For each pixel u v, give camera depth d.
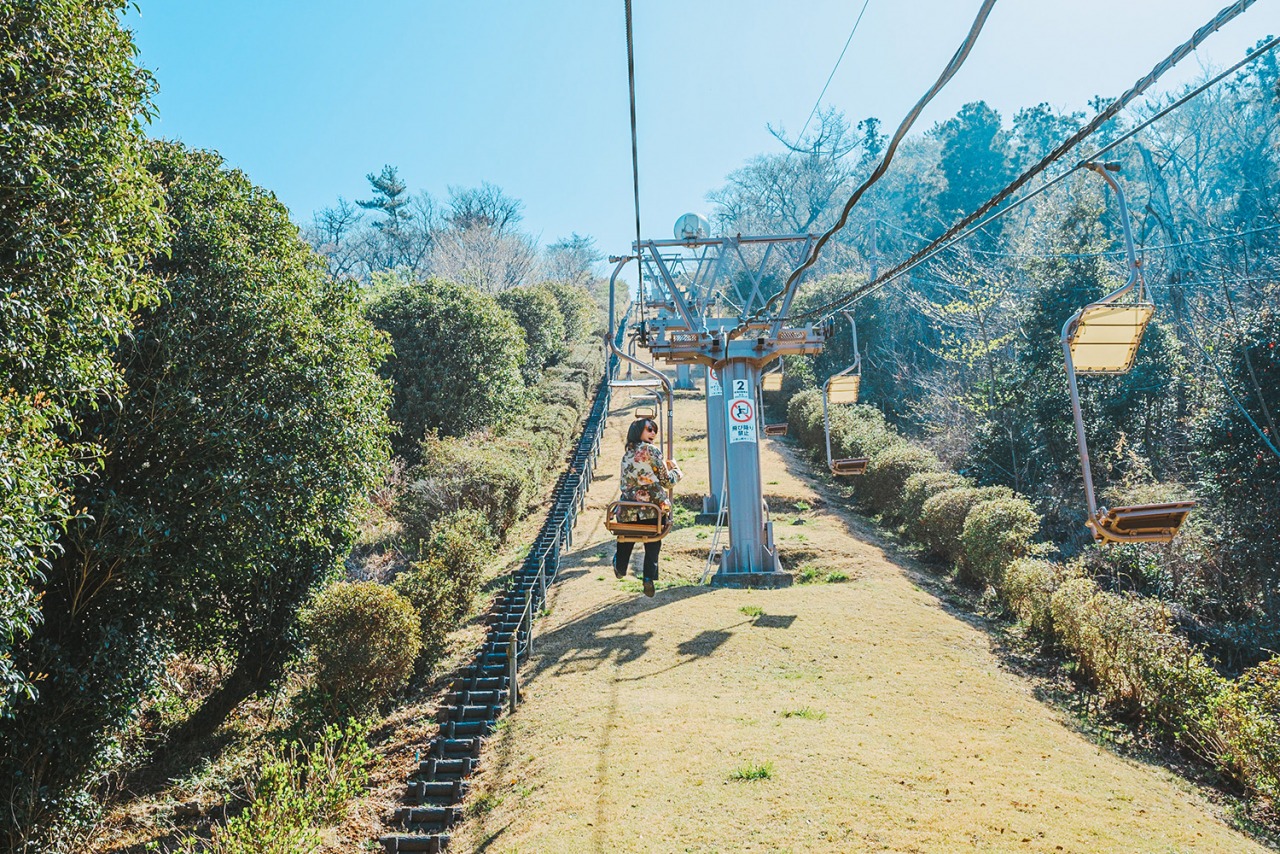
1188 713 9.47
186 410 11.60
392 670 12.38
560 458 33.31
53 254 8.00
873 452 26.56
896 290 44.53
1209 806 8.04
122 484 11.52
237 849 7.69
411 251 86.31
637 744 9.46
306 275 14.34
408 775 10.27
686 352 17.47
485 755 10.46
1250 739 8.40
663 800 8.05
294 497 12.82
